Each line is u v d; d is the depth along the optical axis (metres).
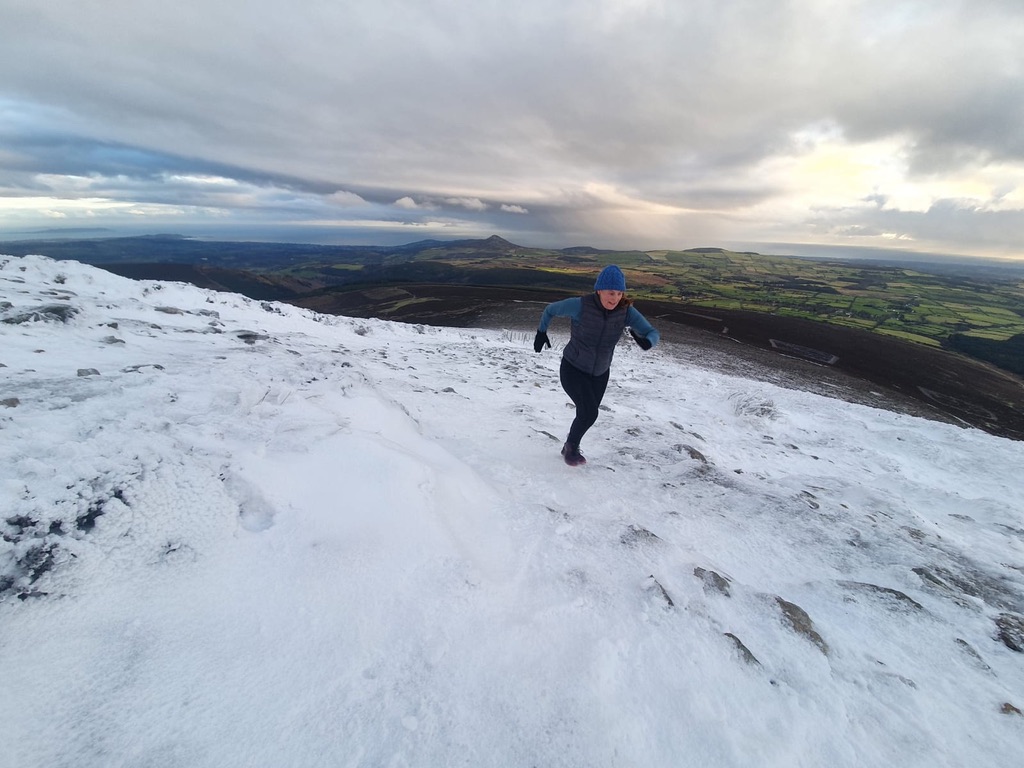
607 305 4.14
